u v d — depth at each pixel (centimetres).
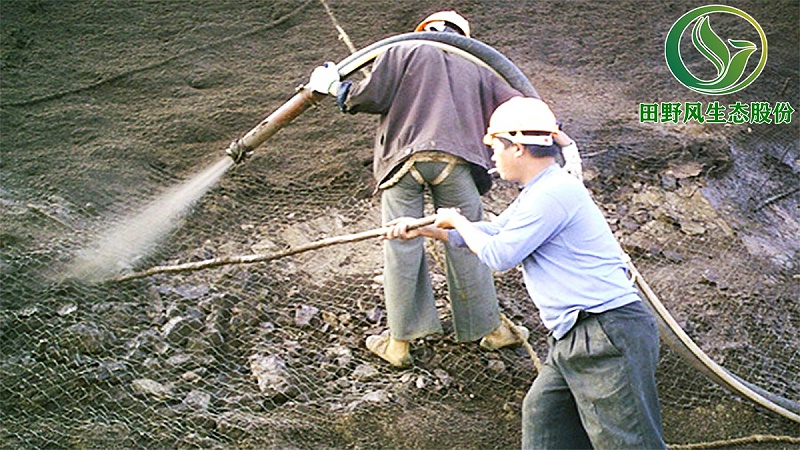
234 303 417
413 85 355
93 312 394
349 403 362
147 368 367
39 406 341
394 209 368
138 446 324
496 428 359
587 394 269
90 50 629
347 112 367
